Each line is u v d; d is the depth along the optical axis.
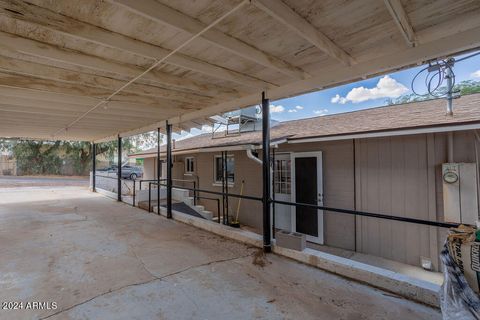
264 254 3.63
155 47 2.48
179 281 2.81
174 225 5.31
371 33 2.28
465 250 1.57
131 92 3.63
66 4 1.84
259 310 2.28
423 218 4.30
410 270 4.24
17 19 1.81
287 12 1.91
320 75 3.18
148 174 12.63
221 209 8.25
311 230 5.69
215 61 2.88
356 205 5.03
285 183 6.32
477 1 1.84
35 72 2.91
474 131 3.87
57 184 15.38
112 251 3.74
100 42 2.16
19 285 2.70
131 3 1.74
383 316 2.19
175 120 5.80
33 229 4.94
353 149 5.09
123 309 2.28
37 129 7.76
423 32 2.27
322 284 2.75
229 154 7.93
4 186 13.63
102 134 9.07
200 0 1.82
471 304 1.53
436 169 4.20
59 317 2.16
